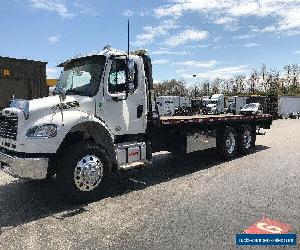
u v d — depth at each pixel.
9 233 4.50
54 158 5.70
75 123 5.60
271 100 41.50
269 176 7.55
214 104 39.00
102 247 4.02
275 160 9.66
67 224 4.79
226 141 9.70
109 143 6.18
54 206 5.59
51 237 4.35
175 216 5.01
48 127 5.34
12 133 5.46
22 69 19.55
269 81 88.25
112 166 6.32
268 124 12.70
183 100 35.38
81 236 4.36
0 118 5.84
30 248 4.04
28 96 19.81
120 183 7.05
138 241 4.17
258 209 5.29
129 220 4.89
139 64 6.91
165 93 69.56
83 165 5.62
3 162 5.55
